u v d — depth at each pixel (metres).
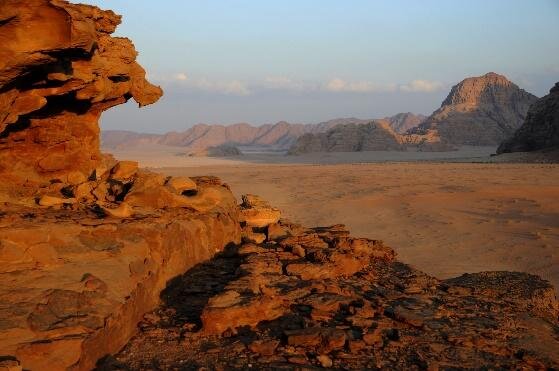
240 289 9.91
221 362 7.78
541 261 23.22
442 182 55.44
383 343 8.74
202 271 11.80
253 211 16.91
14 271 7.67
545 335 10.06
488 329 9.77
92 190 11.97
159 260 9.91
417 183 55.06
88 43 9.19
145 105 15.42
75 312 7.37
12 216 8.88
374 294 11.38
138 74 14.90
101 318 7.48
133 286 8.65
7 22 8.02
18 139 12.19
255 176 69.12
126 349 8.09
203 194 13.11
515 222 32.41
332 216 35.88
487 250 25.47
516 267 22.34
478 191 46.84
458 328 9.66
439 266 22.53
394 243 27.36
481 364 8.30
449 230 30.42
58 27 8.48
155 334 8.64
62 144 12.97
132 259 9.08
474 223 32.50
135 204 11.79
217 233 13.26
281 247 14.10
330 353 8.25
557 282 20.09
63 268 8.03
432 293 11.97
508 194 44.56
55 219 9.21
